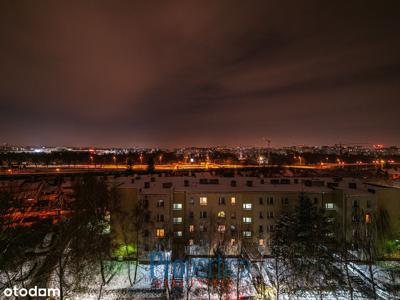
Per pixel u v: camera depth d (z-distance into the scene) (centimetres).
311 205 4575
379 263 4662
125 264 4788
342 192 4975
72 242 4472
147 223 5006
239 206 5284
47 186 9031
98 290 4125
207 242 5169
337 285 4100
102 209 5116
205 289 4200
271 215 5262
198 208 5284
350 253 4684
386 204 4972
